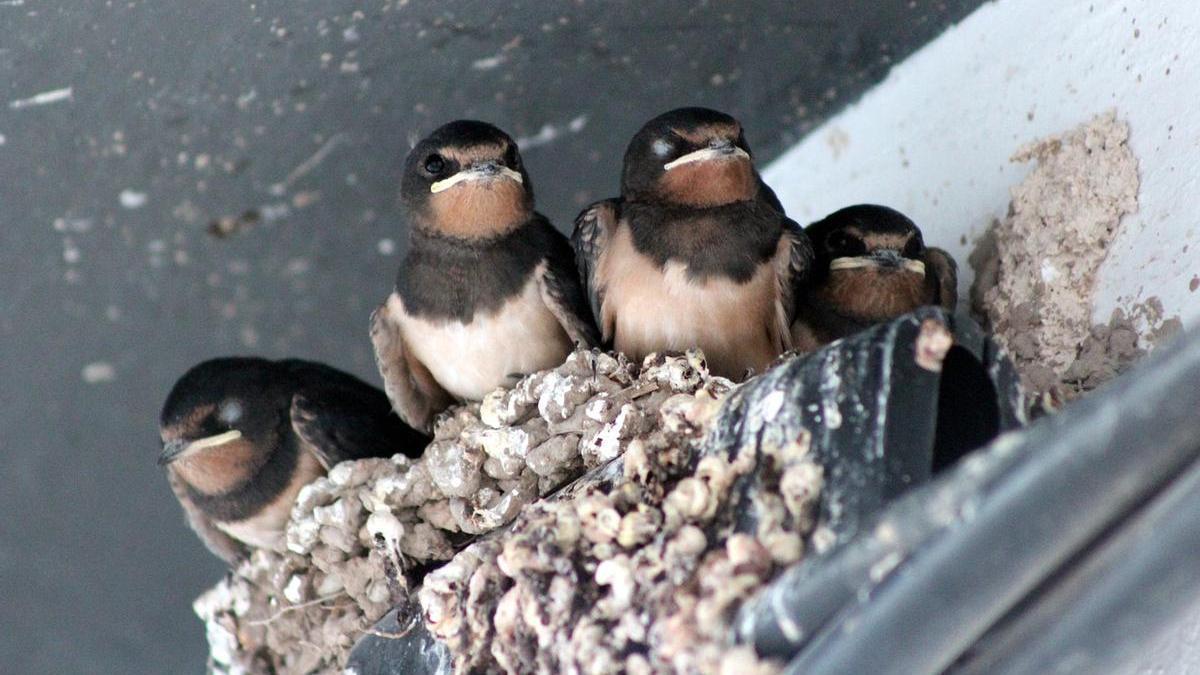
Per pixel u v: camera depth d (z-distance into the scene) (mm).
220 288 12234
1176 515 4645
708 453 6547
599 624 6227
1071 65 8430
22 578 14125
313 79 9672
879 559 5004
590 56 9680
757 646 5324
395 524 8508
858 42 9742
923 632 4836
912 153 9766
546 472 8102
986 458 4891
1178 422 4633
